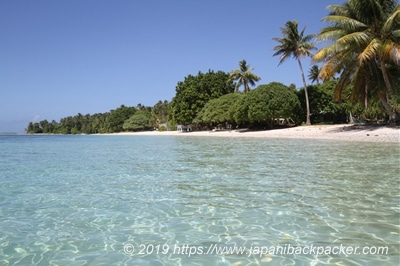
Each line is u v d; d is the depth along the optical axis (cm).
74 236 532
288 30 4050
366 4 2469
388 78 2642
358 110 4031
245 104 4222
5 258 454
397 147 1752
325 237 500
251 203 700
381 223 555
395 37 2466
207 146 2400
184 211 654
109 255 458
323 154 1540
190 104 6112
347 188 815
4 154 2092
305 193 774
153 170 1216
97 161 1575
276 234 518
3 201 764
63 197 796
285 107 3991
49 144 3475
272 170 1121
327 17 2492
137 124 9288
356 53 2591
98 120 11988
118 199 766
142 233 538
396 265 410
